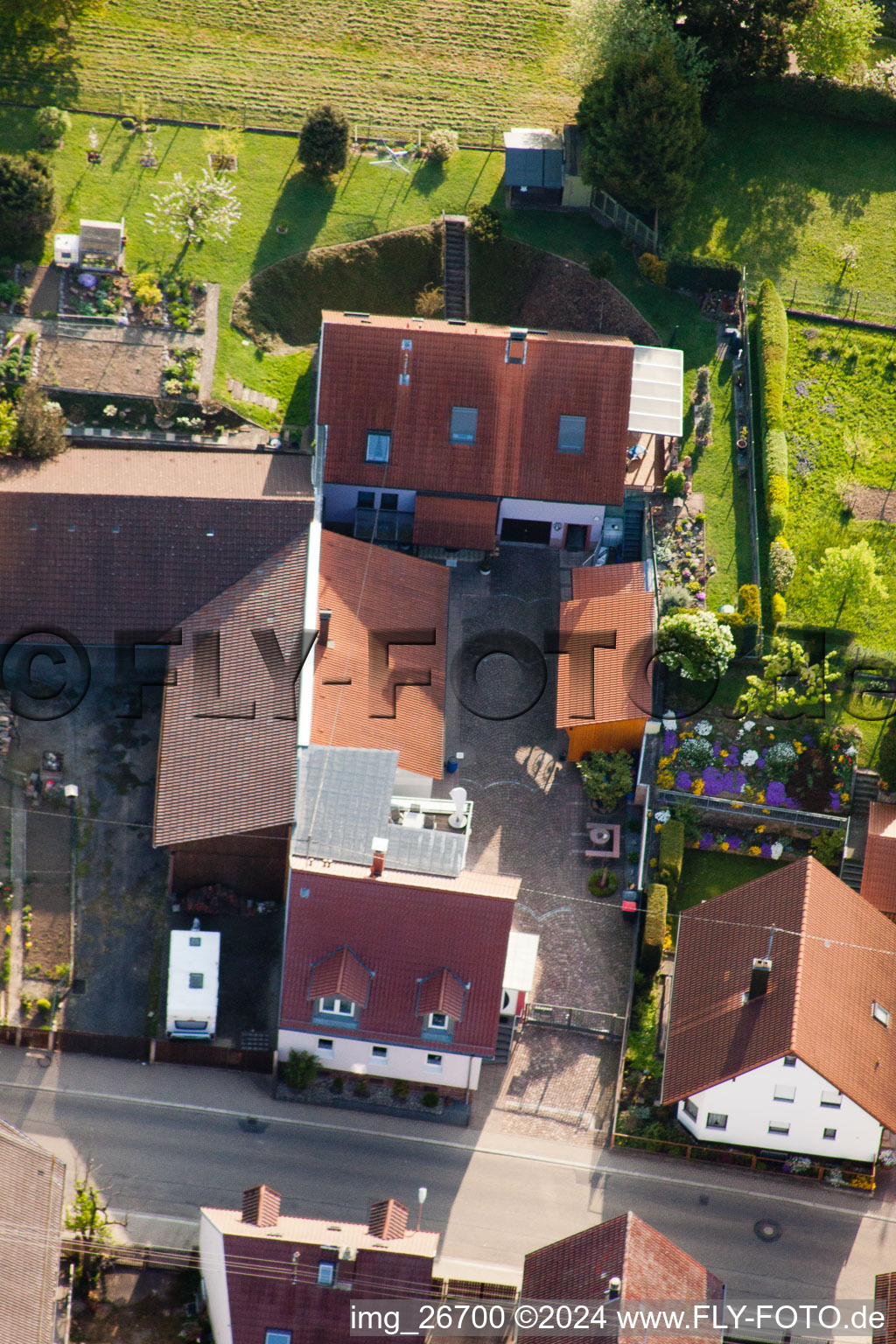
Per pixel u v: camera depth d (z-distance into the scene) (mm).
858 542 133625
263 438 134250
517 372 132750
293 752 115875
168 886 118500
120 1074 112438
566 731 129000
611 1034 117062
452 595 134250
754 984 108875
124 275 138000
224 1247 95688
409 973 110562
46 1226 99062
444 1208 108875
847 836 123875
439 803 119062
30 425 126562
